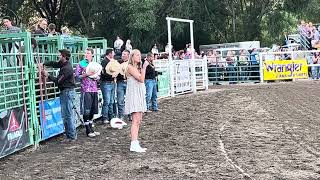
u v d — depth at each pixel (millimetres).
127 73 9555
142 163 8453
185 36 37594
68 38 13086
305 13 38344
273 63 27016
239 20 39875
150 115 14688
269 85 24156
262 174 7434
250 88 22688
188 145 9906
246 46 34094
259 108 15250
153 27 33469
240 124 12305
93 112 11328
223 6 38281
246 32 39438
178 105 17141
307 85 22906
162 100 19078
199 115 14297
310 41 29766
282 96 18344
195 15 36188
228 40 40156
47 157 9227
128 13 33438
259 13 38938
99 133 11633
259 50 29188
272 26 38062
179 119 13625
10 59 10008
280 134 10688
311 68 27266
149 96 15328
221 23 38375
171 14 34125
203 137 10711
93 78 11281
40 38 12273
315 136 10344
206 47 35750
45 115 10789
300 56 27656
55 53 11906
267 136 10523
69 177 7672
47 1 38281
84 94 11227
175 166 8156
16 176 7859
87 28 36625
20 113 9781
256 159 8430
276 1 37719
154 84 15508
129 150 9625
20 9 37375
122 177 7562
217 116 13930
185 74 21797
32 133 10211
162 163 8406
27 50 10195
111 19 35531
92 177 7625
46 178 7664
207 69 25906
